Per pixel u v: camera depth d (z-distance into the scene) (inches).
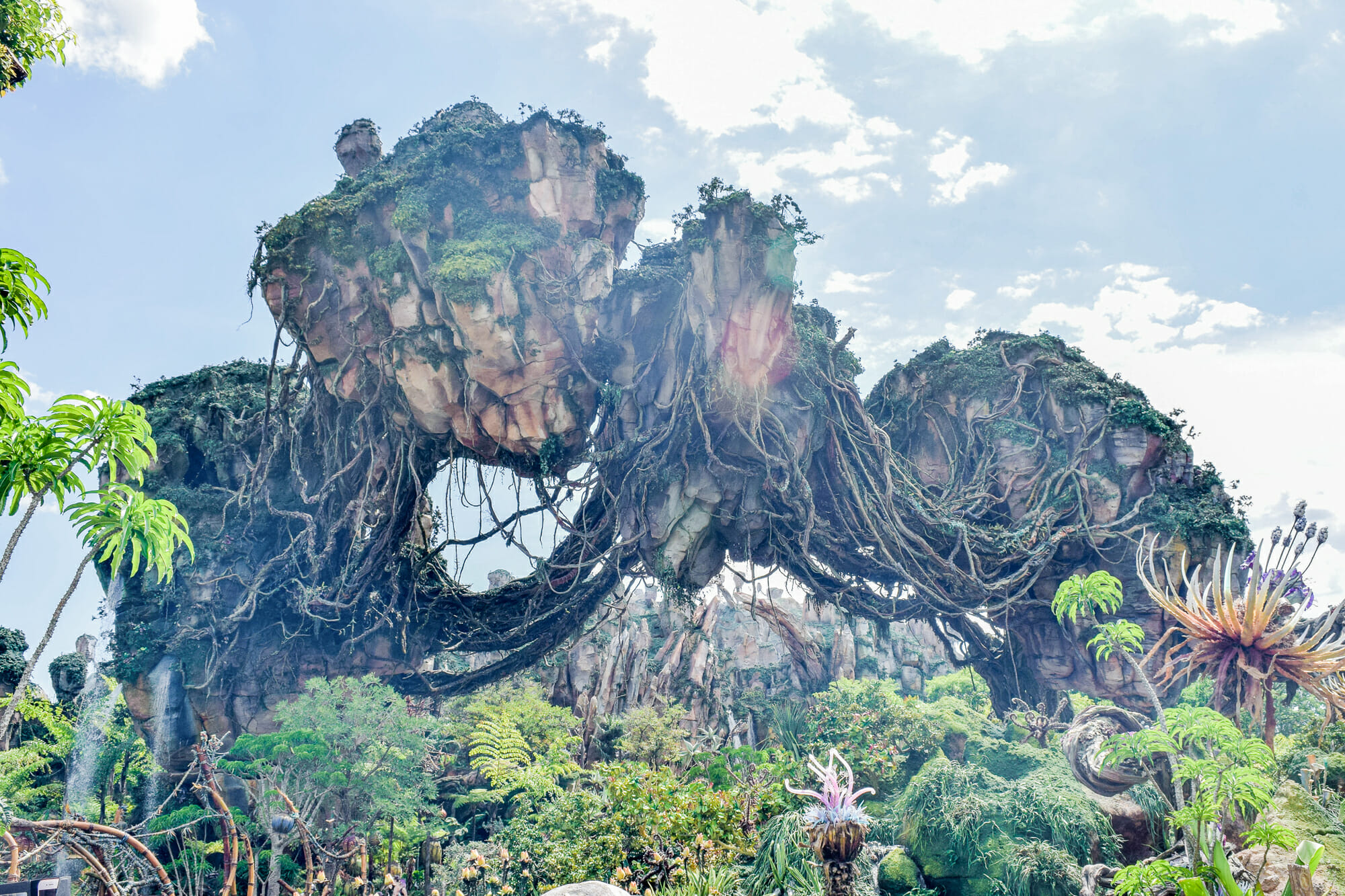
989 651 1266.0
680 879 705.0
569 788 1186.0
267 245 1027.9
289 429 1186.6
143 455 349.1
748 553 1168.8
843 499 1144.2
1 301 321.7
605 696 1579.7
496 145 997.8
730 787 943.7
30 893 337.7
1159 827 670.5
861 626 1754.4
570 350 1019.9
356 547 1182.9
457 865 860.0
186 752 1115.9
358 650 1233.4
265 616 1192.2
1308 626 535.2
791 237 933.8
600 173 1049.5
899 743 1015.6
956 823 687.1
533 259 973.2
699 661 1594.5
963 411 1240.2
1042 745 976.9
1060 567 1170.0
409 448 1092.5
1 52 508.1
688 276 985.5
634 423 1085.1
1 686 1403.8
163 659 1133.7
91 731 1122.0
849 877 328.5
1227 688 481.1
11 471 321.7
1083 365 1219.2
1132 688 1104.2
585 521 1174.3
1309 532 449.1
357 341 1030.4
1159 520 1096.2
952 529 1130.7
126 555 1138.0
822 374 1088.2
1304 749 660.1
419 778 924.6
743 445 1095.0
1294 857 437.7
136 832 524.1
